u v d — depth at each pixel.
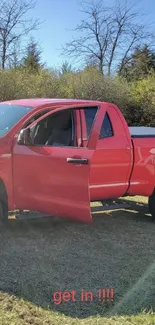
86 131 5.67
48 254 4.91
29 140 5.20
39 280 4.18
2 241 5.20
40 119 5.36
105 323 3.47
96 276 4.40
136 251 5.27
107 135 5.93
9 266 4.45
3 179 5.12
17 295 3.81
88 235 5.79
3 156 5.08
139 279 4.40
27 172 5.18
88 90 18.33
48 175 5.19
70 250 5.11
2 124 5.46
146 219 6.95
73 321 3.46
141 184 6.36
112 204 6.57
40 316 3.49
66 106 5.60
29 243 5.22
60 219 6.42
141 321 3.54
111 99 18.78
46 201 5.23
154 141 6.47
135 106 19.58
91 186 5.75
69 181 5.19
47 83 17.00
